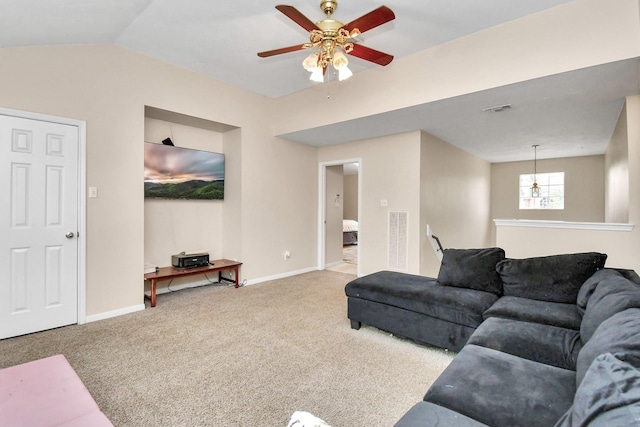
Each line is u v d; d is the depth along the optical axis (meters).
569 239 3.52
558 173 7.35
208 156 4.61
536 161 7.55
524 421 1.12
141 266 3.56
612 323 1.23
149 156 3.97
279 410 1.83
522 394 1.25
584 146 5.90
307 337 2.83
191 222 4.56
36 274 2.88
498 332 1.87
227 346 2.64
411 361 2.40
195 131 4.58
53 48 2.96
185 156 4.34
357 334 2.90
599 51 2.52
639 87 2.87
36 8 2.29
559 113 3.85
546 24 2.73
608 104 3.53
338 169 6.46
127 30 3.09
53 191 2.98
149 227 4.11
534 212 7.60
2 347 2.58
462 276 2.72
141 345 2.64
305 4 2.63
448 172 5.64
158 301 3.87
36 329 2.88
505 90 3.08
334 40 2.33
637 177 3.23
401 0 2.57
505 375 1.38
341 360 2.41
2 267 2.72
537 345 1.71
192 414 1.79
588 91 3.12
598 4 2.52
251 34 3.15
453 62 3.24
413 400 1.92
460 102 3.43
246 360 2.40
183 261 4.12
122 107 3.42
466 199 6.48
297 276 5.32
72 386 1.41
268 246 5.04
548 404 1.19
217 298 3.99
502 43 2.95
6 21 2.35
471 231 6.77
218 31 3.09
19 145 2.79
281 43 3.33
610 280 1.81
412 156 4.73
